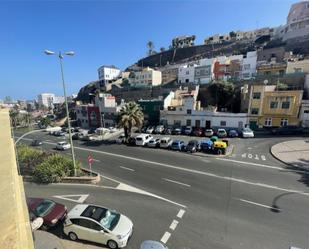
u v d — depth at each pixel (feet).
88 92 395.96
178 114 170.19
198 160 94.02
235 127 152.87
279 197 57.57
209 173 77.41
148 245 36.22
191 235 42.70
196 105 173.58
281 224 45.52
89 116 238.48
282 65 192.13
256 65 227.81
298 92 136.05
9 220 5.42
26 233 6.40
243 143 119.55
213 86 189.98
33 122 346.54
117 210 53.01
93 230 40.01
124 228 40.45
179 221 47.67
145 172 81.15
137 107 138.21
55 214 46.68
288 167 81.10
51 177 72.84
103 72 407.44
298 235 41.88
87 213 42.78
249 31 436.35
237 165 85.35
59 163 78.13
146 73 308.19
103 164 94.43
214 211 51.39
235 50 385.70
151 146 123.54
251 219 47.62
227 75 243.81
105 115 222.48
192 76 262.47
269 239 40.91
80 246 39.93
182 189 64.54
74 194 63.16
